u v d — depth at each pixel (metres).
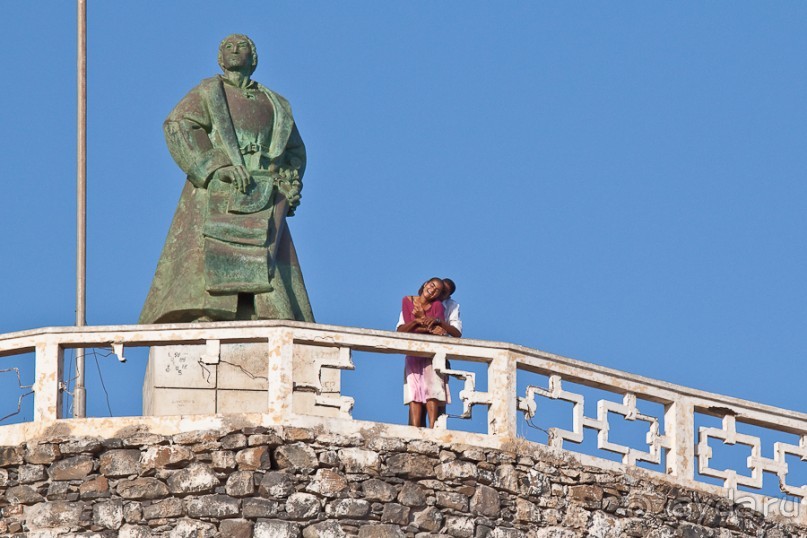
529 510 57.16
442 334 60.34
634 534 58.59
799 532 61.69
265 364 60.56
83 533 55.34
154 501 55.38
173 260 63.34
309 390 56.69
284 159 64.69
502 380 57.97
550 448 58.28
